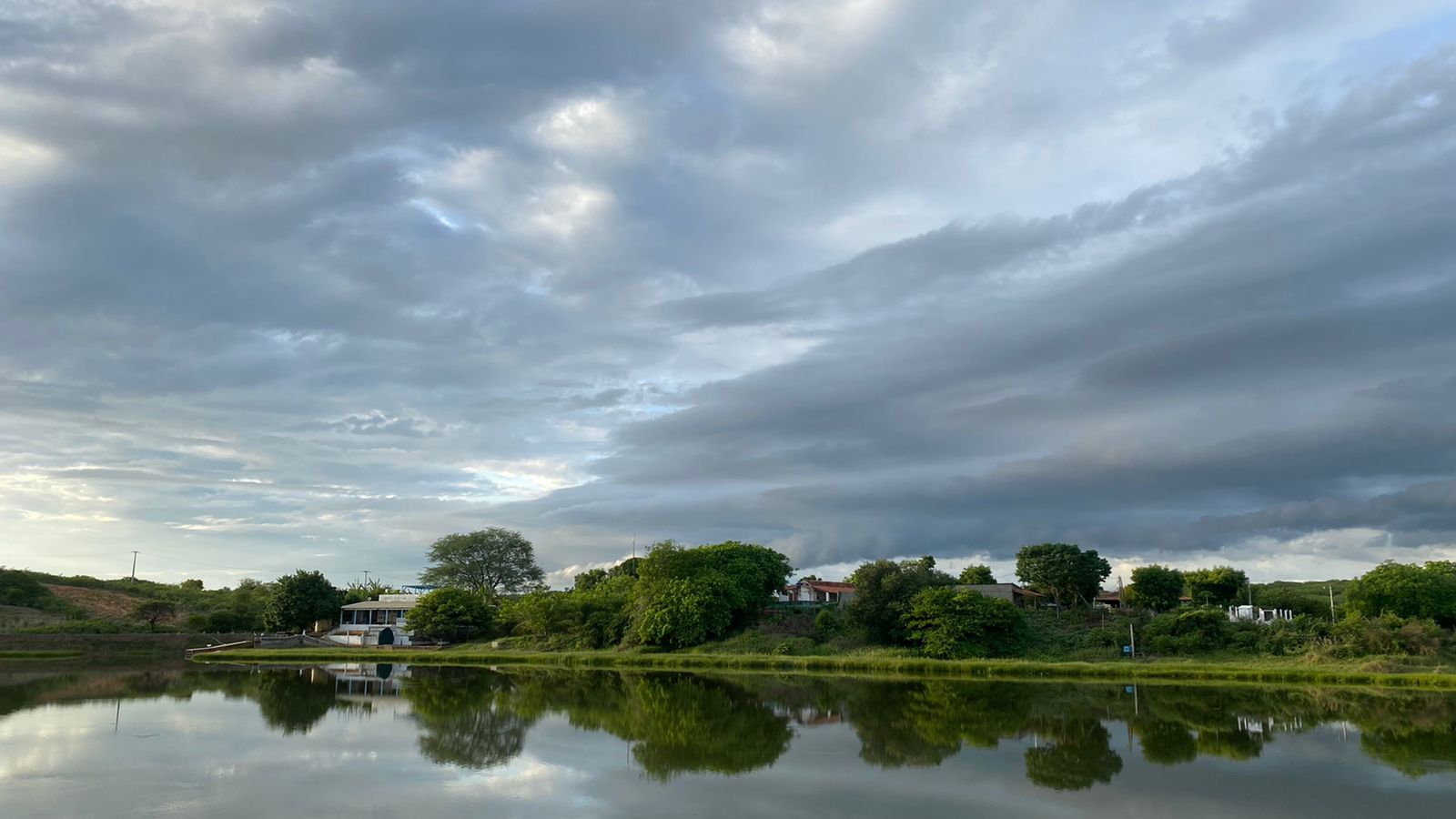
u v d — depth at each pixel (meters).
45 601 116.44
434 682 56.44
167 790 23.70
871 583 79.50
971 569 109.19
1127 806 23.19
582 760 28.56
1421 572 72.56
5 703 42.56
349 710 40.78
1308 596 98.88
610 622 88.88
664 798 23.45
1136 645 71.44
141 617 102.19
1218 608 76.00
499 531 146.00
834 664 67.69
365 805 22.28
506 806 22.34
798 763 28.53
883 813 22.28
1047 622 79.38
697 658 72.81
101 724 35.56
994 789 24.98
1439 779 26.42
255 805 22.16
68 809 21.69
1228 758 29.50
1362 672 56.53
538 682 56.12
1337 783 25.83
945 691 50.94
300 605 102.19
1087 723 37.19
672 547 89.00
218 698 45.38
